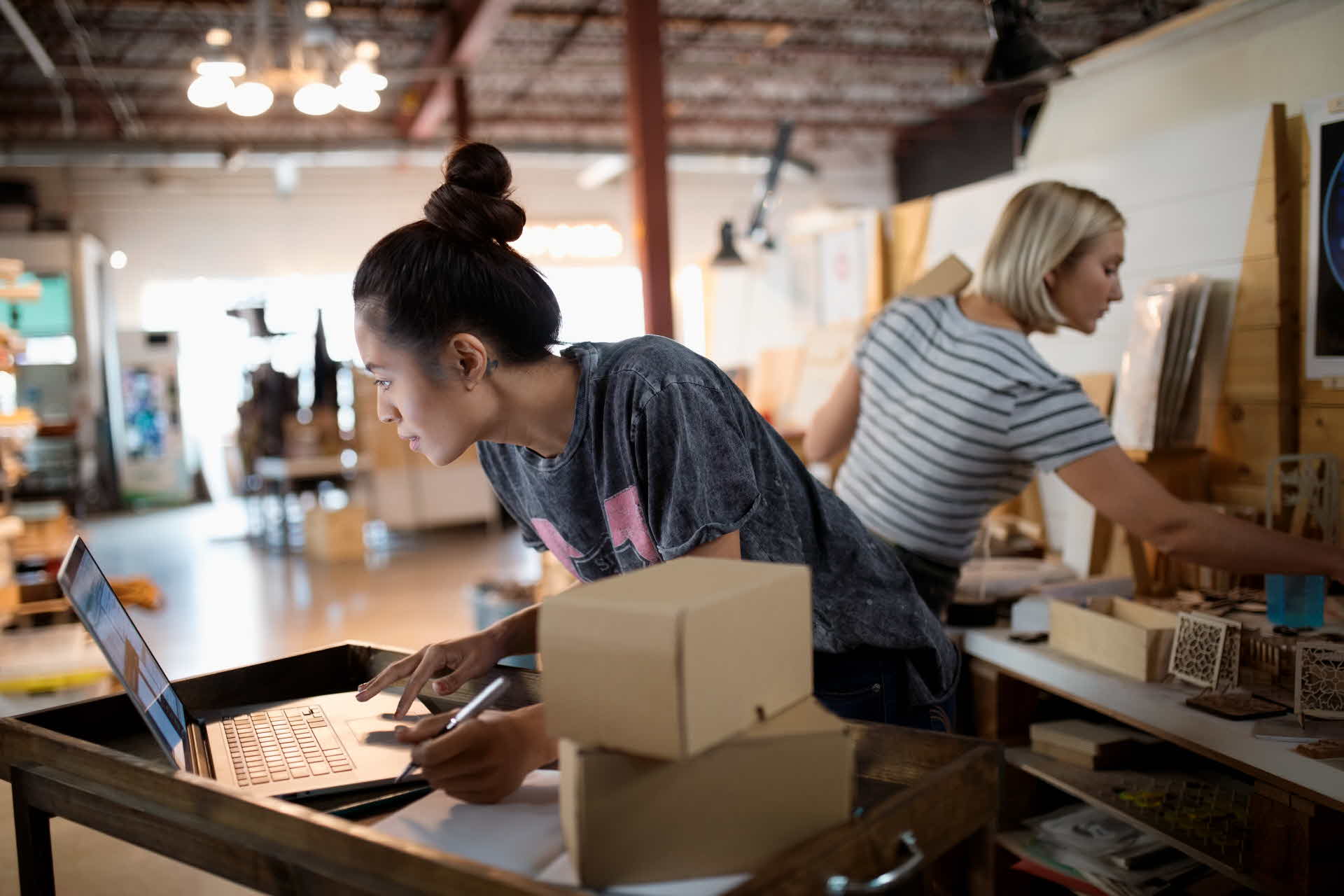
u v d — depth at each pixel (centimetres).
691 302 1481
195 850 96
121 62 1107
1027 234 191
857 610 136
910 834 85
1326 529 200
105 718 128
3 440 432
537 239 1427
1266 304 221
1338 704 151
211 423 1350
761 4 1049
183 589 736
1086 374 271
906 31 1148
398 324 109
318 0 743
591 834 76
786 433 410
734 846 79
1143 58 271
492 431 119
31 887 116
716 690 76
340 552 817
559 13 1020
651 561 121
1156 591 221
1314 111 216
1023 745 210
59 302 1177
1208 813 174
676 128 1464
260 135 1325
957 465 186
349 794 105
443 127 1312
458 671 128
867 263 407
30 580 398
